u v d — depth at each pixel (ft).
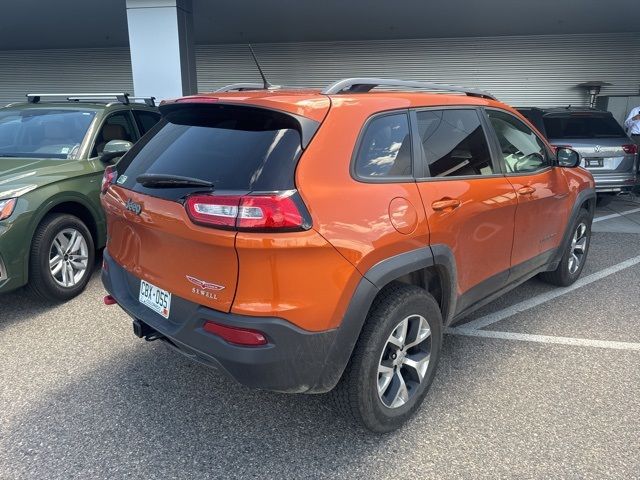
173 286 7.96
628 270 17.89
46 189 13.83
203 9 33.12
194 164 7.89
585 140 25.91
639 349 12.16
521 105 45.91
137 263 8.84
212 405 9.83
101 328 13.00
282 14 34.88
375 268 7.87
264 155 7.29
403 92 9.66
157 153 8.87
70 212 15.12
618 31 42.14
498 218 10.77
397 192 8.39
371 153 8.27
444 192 9.27
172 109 9.36
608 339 12.67
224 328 7.20
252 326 7.03
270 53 47.83
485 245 10.55
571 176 14.47
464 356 11.80
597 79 44.27
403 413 9.02
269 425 9.27
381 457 8.46
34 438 8.80
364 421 8.48
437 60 46.01
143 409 9.67
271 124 7.72
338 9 33.47
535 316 14.01
